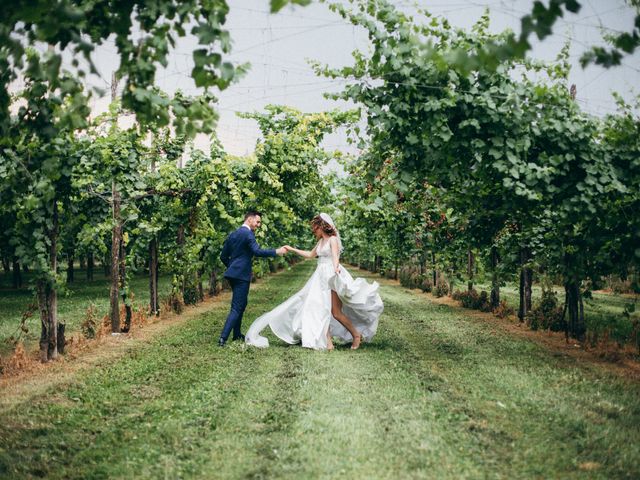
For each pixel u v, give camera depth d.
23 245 7.39
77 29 3.69
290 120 13.88
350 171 8.20
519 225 10.73
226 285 19.55
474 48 7.07
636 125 6.43
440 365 7.18
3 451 4.26
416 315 12.68
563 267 8.80
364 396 5.63
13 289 22.22
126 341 9.21
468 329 10.50
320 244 8.95
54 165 5.97
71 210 8.02
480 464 3.93
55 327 7.70
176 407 5.36
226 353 7.98
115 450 4.30
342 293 8.46
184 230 13.15
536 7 2.89
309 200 16.05
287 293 18.12
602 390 5.92
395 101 7.23
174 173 11.27
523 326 10.98
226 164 11.20
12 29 3.63
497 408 5.26
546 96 6.99
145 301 15.55
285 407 5.28
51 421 5.02
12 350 8.55
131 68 3.96
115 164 9.42
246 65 3.90
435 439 4.38
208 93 4.73
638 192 7.14
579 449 4.22
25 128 4.89
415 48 6.88
